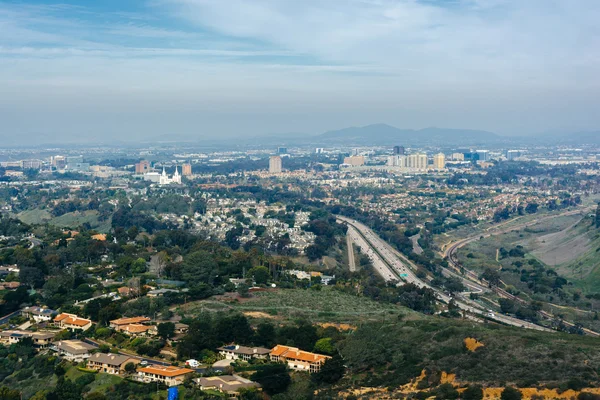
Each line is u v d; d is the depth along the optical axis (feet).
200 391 594.24
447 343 625.00
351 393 570.46
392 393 554.46
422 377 574.56
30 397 642.22
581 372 515.91
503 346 587.27
